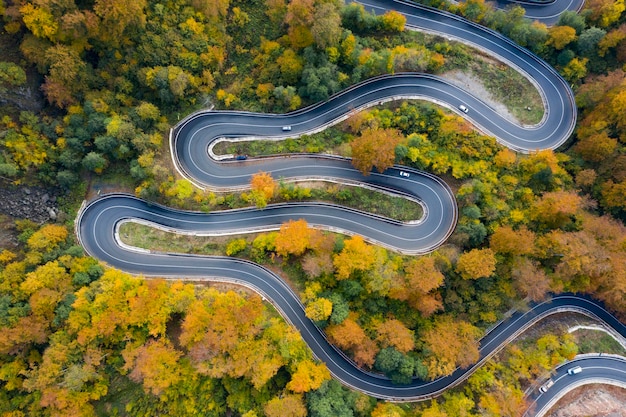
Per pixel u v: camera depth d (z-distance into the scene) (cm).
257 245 8881
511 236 8394
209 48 9338
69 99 8369
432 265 8350
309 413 7806
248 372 7556
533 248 8588
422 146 9538
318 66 9556
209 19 9425
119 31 8188
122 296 7806
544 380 8644
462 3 10300
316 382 7644
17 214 8175
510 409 7888
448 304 8950
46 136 8431
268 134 10019
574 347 8594
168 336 8150
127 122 8850
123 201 9262
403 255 9244
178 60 9175
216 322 7556
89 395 7531
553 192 8969
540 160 9188
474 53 10294
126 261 9056
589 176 9081
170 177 9212
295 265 9000
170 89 9075
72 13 7712
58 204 8788
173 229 9375
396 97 10119
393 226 9531
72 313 7469
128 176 9225
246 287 8981
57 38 7969
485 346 9181
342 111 10112
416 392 8794
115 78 8844
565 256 8288
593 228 8675
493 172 9406
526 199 9169
